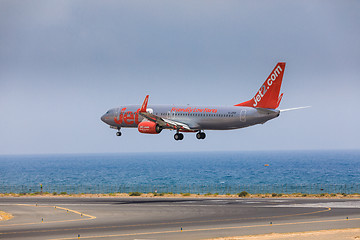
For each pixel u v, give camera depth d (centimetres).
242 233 11806
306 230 12094
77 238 11419
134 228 12688
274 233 11731
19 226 13200
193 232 11994
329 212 15088
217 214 14962
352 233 11519
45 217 14838
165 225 13075
